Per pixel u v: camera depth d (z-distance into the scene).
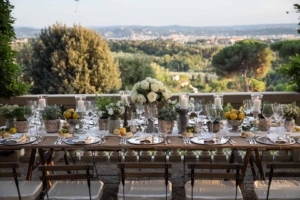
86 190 3.28
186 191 3.22
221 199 3.10
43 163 3.98
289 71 5.81
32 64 14.14
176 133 4.04
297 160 5.33
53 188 3.32
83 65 13.98
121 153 5.47
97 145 3.57
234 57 12.87
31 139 3.76
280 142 3.58
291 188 3.29
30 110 4.02
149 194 3.16
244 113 4.33
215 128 3.87
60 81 13.95
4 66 5.52
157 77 14.10
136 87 4.11
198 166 2.95
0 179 4.75
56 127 4.09
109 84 14.20
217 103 4.36
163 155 5.34
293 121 3.99
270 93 5.57
